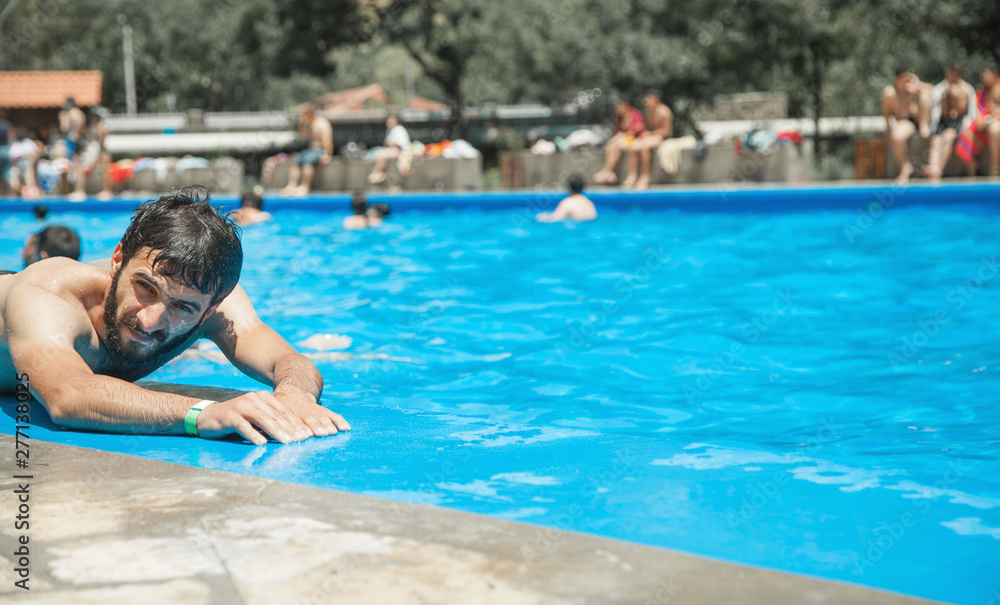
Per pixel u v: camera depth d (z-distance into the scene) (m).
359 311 4.99
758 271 6.00
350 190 14.20
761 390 3.24
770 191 9.46
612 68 18.88
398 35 20.45
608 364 3.69
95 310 2.46
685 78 20.25
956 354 3.69
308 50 20.97
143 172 15.19
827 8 18.11
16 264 7.12
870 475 1.89
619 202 10.15
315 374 2.56
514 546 1.42
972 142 10.45
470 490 1.78
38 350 2.34
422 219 10.09
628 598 1.23
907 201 9.04
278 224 10.11
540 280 5.96
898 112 10.99
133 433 2.27
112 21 32.59
